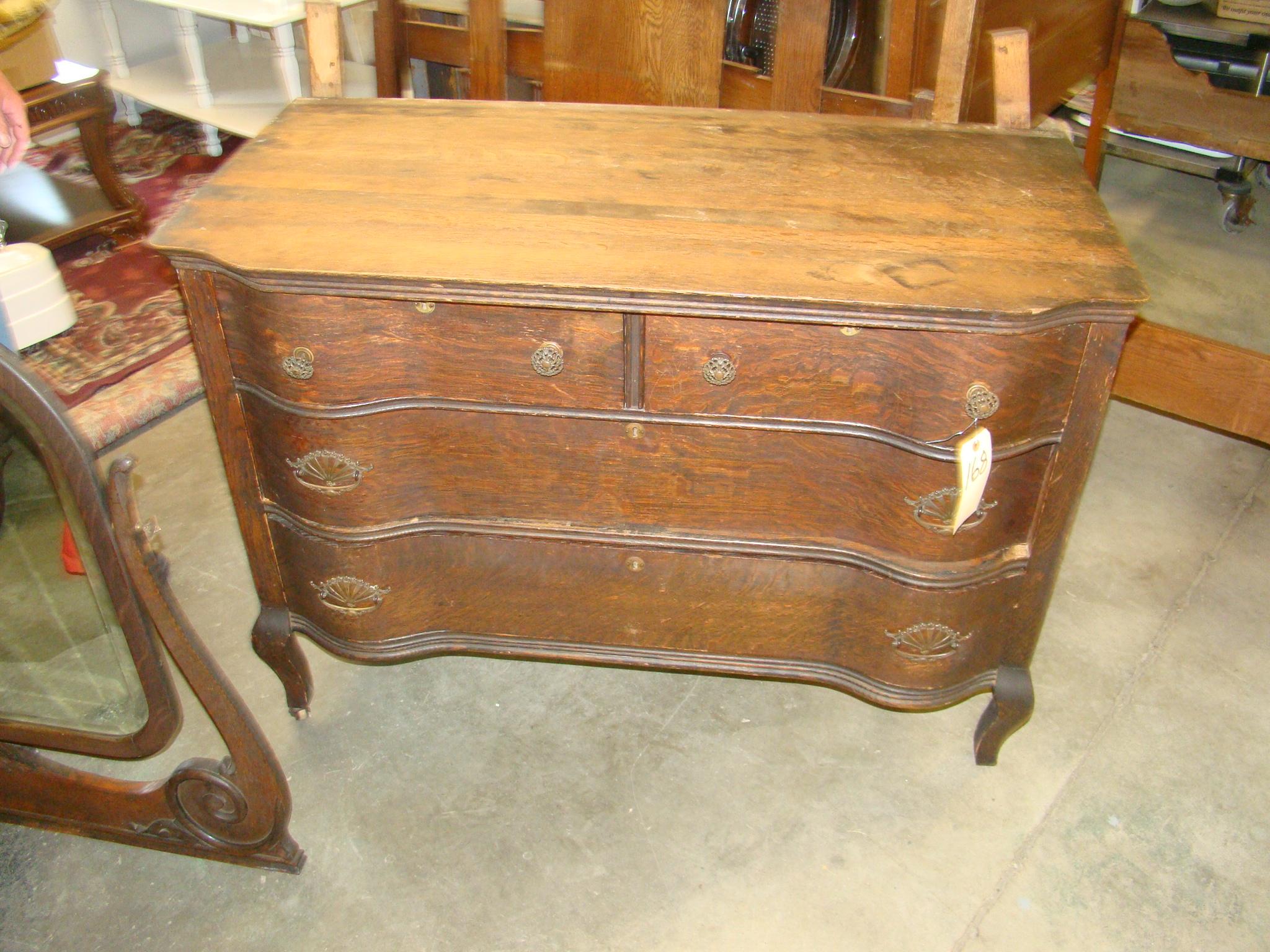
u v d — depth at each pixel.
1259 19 2.51
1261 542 2.38
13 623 1.43
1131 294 1.33
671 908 1.67
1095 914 1.66
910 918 1.66
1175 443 2.68
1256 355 2.34
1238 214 2.87
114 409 2.68
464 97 2.97
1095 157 2.59
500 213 1.52
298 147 1.73
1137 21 2.59
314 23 1.88
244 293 1.46
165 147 4.07
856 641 1.69
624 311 1.37
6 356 1.14
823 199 1.57
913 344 1.37
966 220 1.51
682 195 1.57
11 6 2.58
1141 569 2.31
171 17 4.32
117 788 1.66
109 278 3.23
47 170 3.79
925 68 1.88
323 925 1.66
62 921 1.67
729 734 1.97
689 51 2.03
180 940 1.64
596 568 1.68
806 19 1.87
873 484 1.52
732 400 1.48
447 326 1.46
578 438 1.55
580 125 1.81
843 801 1.84
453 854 1.76
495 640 1.81
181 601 2.25
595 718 2.01
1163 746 1.93
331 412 1.51
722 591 1.68
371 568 1.67
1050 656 2.12
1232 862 1.73
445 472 1.61
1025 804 1.83
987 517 1.51
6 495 1.28
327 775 1.90
